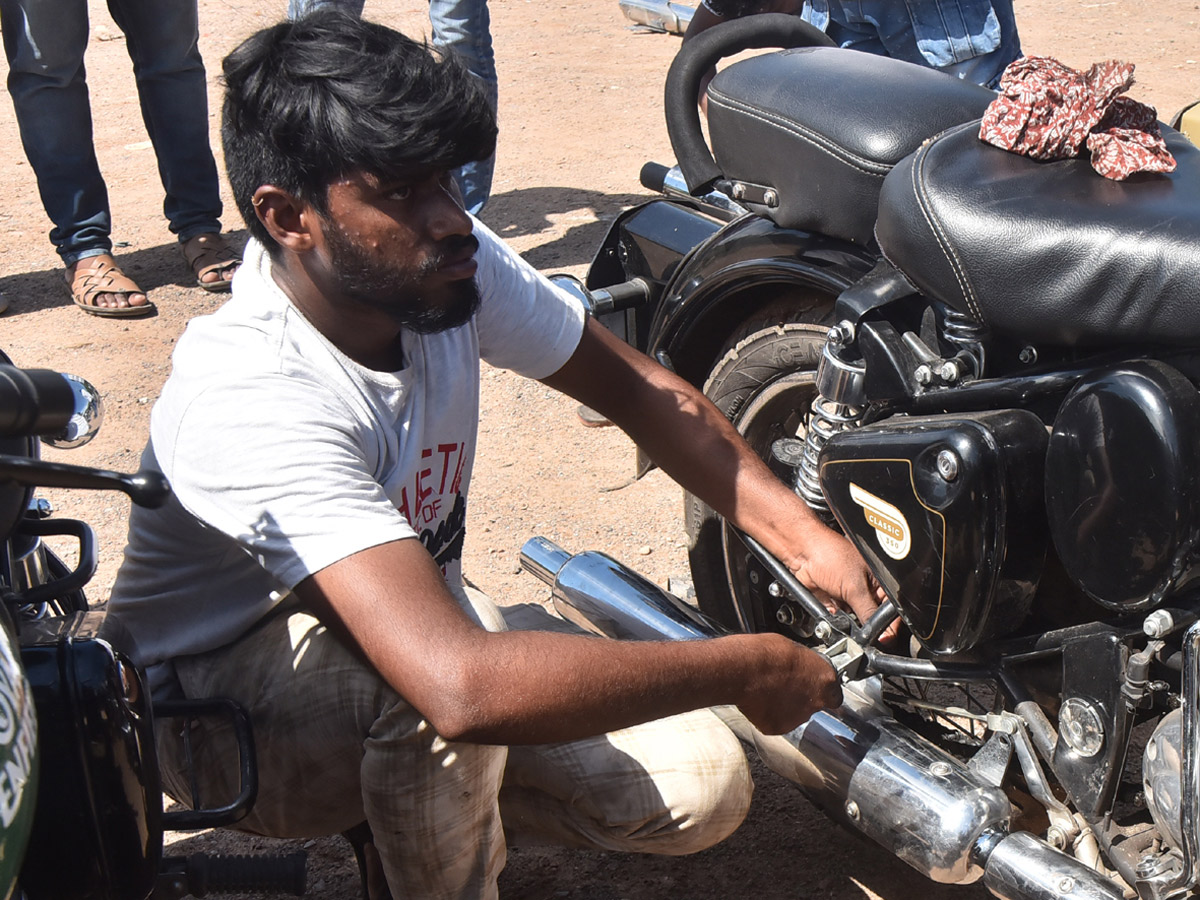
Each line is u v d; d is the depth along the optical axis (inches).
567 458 142.7
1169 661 64.6
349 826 74.6
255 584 69.5
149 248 202.1
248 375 60.8
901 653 80.4
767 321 93.0
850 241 83.7
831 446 75.1
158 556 69.8
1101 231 64.1
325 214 57.6
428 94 55.8
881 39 134.0
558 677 58.3
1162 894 63.6
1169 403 59.8
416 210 58.1
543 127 258.1
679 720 75.0
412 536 60.4
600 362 78.2
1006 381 69.5
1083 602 70.9
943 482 67.4
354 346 63.9
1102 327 64.6
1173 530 60.1
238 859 63.3
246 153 58.2
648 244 109.3
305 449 60.1
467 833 67.4
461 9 170.2
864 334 75.3
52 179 176.4
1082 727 66.4
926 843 68.4
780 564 80.7
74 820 55.1
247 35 60.9
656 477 138.2
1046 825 74.4
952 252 68.4
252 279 63.4
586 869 88.1
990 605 68.0
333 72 55.2
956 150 72.6
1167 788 62.5
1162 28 299.9
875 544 73.1
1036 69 72.5
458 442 70.4
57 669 55.6
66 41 168.9
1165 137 72.6
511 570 122.2
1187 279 61.5
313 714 67.6
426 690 57.3
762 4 120.2
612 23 335.9
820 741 73.4
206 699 66.1
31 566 83.3
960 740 77.7
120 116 270.1
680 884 86.6
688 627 82.3
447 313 61.0
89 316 177.8
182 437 61.3
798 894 85.4
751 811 93.1
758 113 85.0
